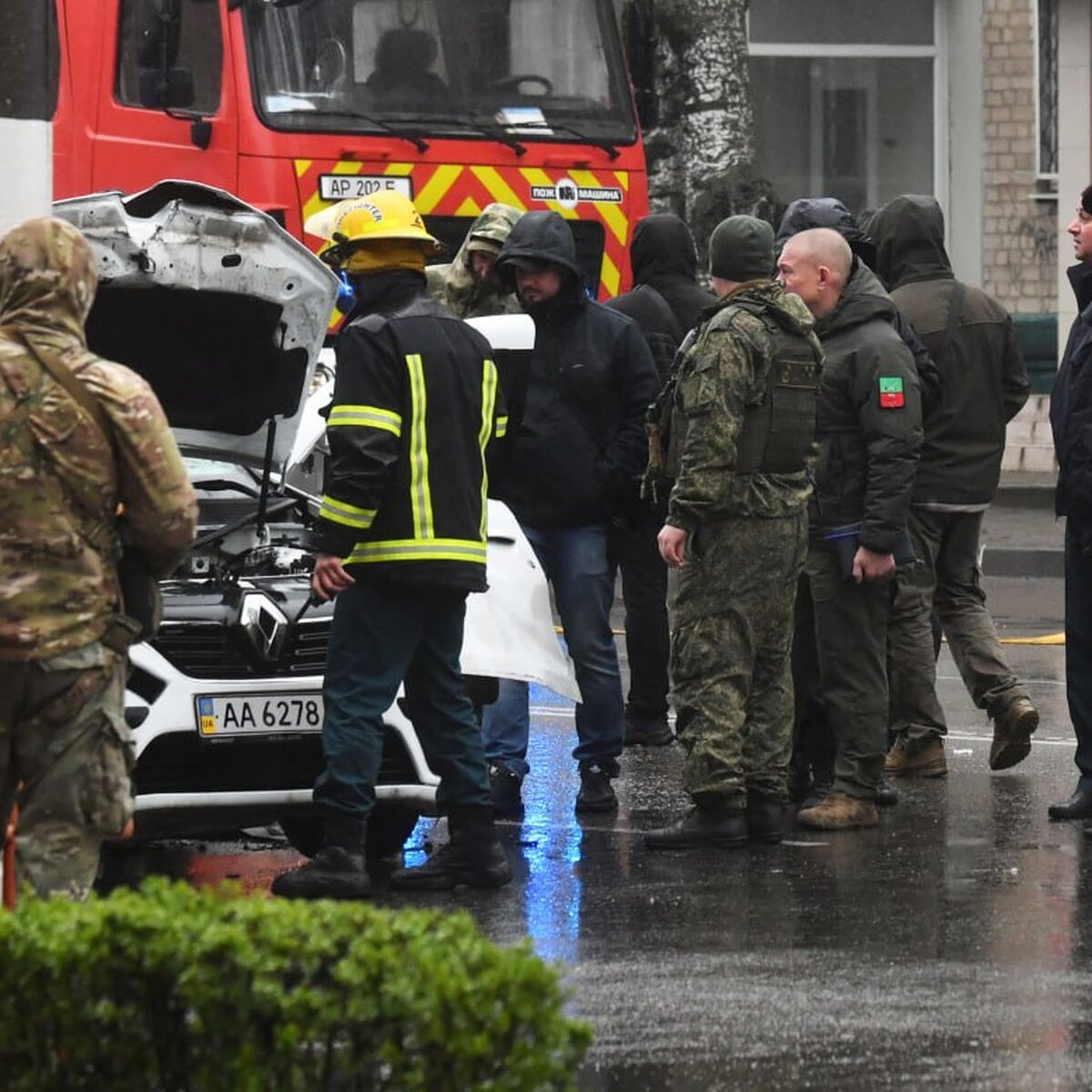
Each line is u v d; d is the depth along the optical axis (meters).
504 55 51.31
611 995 21.14
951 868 26.86
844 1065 18.97
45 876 19.16
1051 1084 18.47
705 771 27.72
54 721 19.19
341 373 24.45
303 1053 12.99
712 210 63.09
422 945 13.19
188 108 48.19
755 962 22.39
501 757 30.59
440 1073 12.83
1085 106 70.00
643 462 30.83
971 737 37.09
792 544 27.44
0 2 20.30
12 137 20.36
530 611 28.03
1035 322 75.94
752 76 83.44
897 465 28.52
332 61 49.22
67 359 19.20
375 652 24.62
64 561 19.16
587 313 31.02
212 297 25.53
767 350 26.89
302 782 25.56
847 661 29.22
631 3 52.72
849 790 29.42
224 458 27.78
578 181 51.62
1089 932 23.69
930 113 83.94
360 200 25.36
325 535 24.16
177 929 13.26
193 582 26.14
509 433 28.52
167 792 25.00
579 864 27.22
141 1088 13.27
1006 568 58.62
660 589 35.94
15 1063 13.42
